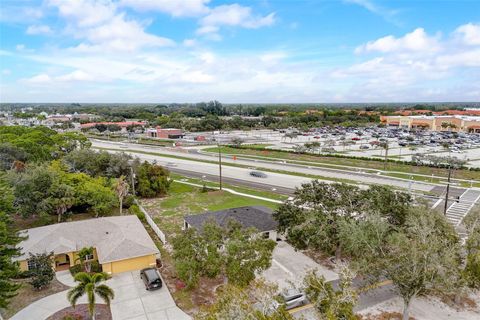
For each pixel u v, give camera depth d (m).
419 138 116.81
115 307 20.50
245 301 15.49
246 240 21.36
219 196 46.94
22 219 34.66
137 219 32.53
